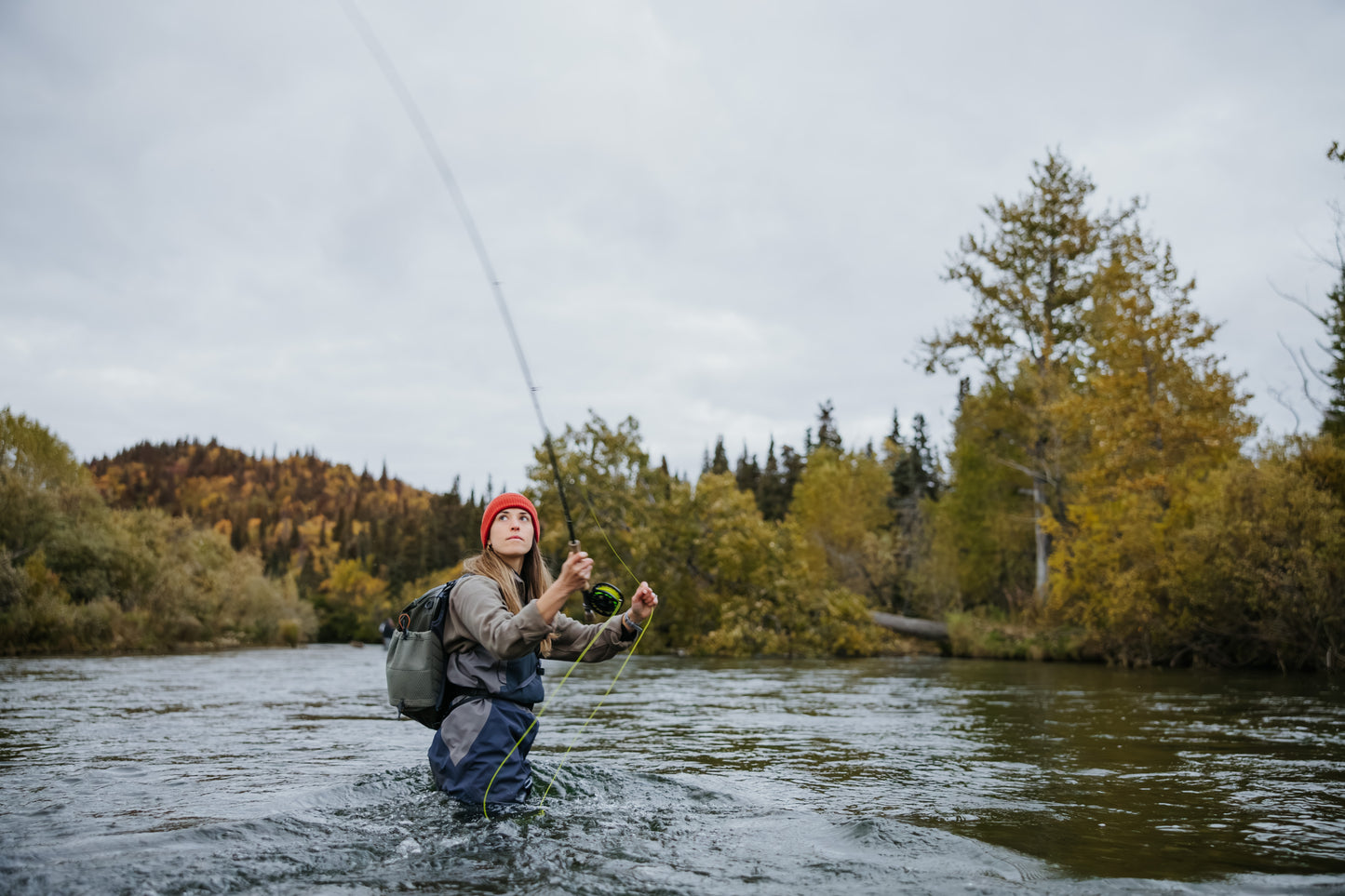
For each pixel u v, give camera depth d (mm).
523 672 2828
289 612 38156
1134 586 16172
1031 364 24562
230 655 20281
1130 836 2465
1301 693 9289
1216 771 3789
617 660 17875
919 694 8805
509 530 3111
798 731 5316
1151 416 18500
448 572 63531
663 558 21719
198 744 4410
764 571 21406
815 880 1902
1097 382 19562
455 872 1937
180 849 2098
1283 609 13906
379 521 159125
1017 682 11273
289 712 6340
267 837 2229
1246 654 15977
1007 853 2203
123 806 2717
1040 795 3160
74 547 23547
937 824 2602
